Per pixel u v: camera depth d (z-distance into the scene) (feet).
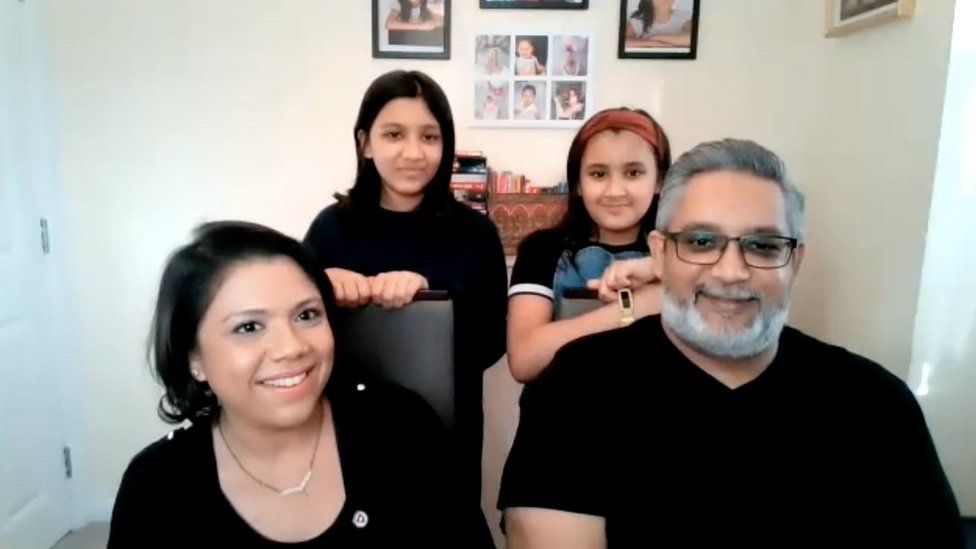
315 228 5.17
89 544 7.59
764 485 3.10
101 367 7.73
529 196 6.91
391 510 3.24
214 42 7.04
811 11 6.85
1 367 6.65
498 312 5.16
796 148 7.09
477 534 3.47
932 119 4.94
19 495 6.94
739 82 7.01
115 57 7.07
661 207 3.43
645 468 3.18
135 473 3.18
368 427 3.40
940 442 5.06
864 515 3.12
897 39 5.43
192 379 3.22
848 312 6.07
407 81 4.78
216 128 7.20
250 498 3.15
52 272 7.39
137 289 7.55
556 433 3.35
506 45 6.96
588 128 4.44
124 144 7.23
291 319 3.08
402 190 4.87
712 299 3.19
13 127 6.76
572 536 3.25
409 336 3.99
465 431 4.99
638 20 6.90
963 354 4.98
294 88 7.12
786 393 3.25
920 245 5.02
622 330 3.60
